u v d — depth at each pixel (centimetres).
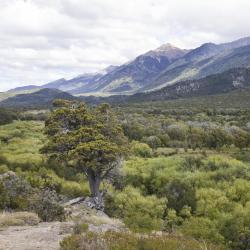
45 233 1009
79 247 728
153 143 6312
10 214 1278
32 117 9619
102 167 2466
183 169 4225
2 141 5169
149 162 4425
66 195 2625
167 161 4503
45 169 3206
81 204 2291
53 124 2577
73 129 2605
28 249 832
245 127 8231
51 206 1459
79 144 2375
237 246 2447
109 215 2438
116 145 2494
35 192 1688
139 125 7306
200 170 4231
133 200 2917
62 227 1084
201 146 6669
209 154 5762
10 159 3406
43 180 2653
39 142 5066
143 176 3716
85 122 2614
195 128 7225
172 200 3177
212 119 10731
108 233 820
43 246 861
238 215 2800
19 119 9369
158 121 8681
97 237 778
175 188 3406
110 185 3219
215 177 3872
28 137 5653
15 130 6041
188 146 6612
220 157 4847
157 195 3353
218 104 19650
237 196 3384
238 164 4334
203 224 2573
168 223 2694
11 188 1609
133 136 6569
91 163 2317
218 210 2966
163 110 14625
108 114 2728
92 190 2500
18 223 1200
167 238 830
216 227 2634
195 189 3425
